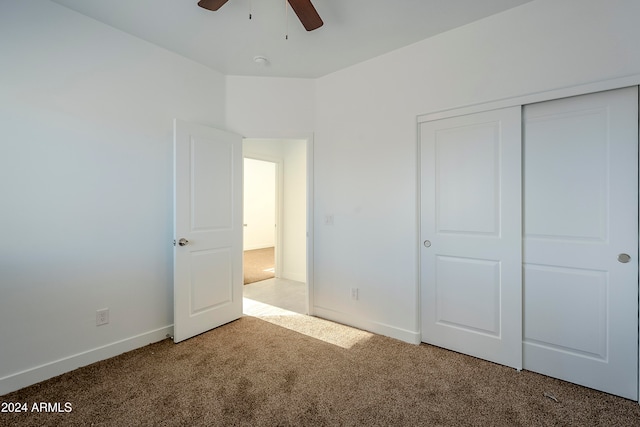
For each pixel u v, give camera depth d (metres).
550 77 1.93
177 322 2.50
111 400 1.75
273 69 2.93
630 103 1.74
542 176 2.01
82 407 1.69
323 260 3.09
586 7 1.82
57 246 2.01
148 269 2.49
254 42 2.46
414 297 2.50
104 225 2.23
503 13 2.08
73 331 2.08
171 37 2.39
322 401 1.75
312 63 2.82
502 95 2.10
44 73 1.94
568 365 1.95
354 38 2.40
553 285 1.99
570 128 1.92
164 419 1.60
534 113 2.03
